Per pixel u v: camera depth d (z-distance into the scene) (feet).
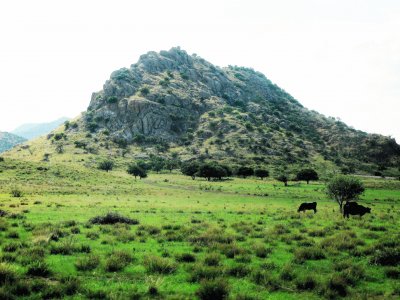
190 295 40.70
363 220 114.21
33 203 159.43
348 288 43.50
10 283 40.40
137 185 366.02
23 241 64.64
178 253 58.23
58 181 317.42
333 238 72.95
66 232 76.18
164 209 153.79
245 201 232.73
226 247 63.10
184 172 572.92
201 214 135.33
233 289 42.65
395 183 437.99
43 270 46.21
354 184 151.84
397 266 53.26
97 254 57.98
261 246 63.62
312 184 446.19
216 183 444.14
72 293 40.19
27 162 391.45
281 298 40.32
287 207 184.24
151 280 43.50
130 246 66.33
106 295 39.01
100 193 259.39
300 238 76.95
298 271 50.83
